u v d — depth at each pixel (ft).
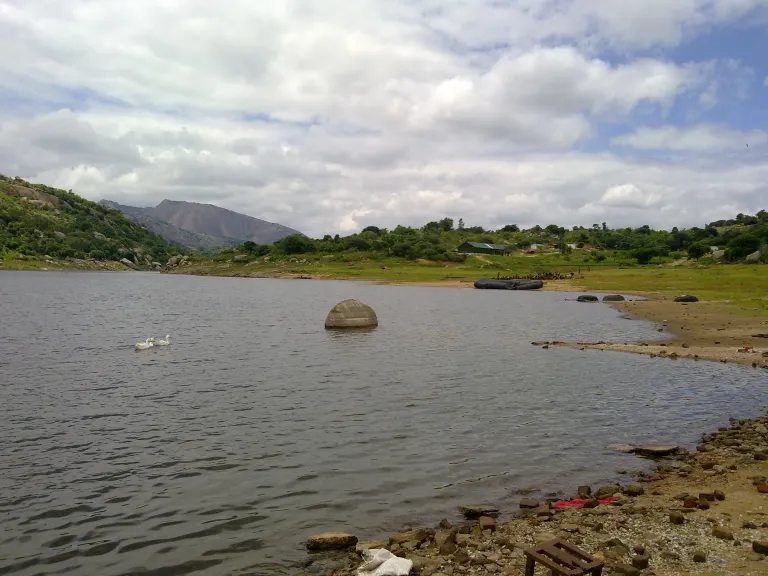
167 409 70.74
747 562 32.17
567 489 47.60
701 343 133.28
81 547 36.91
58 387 82.53
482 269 577.43
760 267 403.13
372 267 612.29
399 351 119.96
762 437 61.00
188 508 42.78
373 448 56.75
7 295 286.66
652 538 36.45
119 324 166.50
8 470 49.90
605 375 96.07
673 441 61.36
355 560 35.17
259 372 95.09
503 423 66.44
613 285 375.86
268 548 37.04
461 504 44.32
